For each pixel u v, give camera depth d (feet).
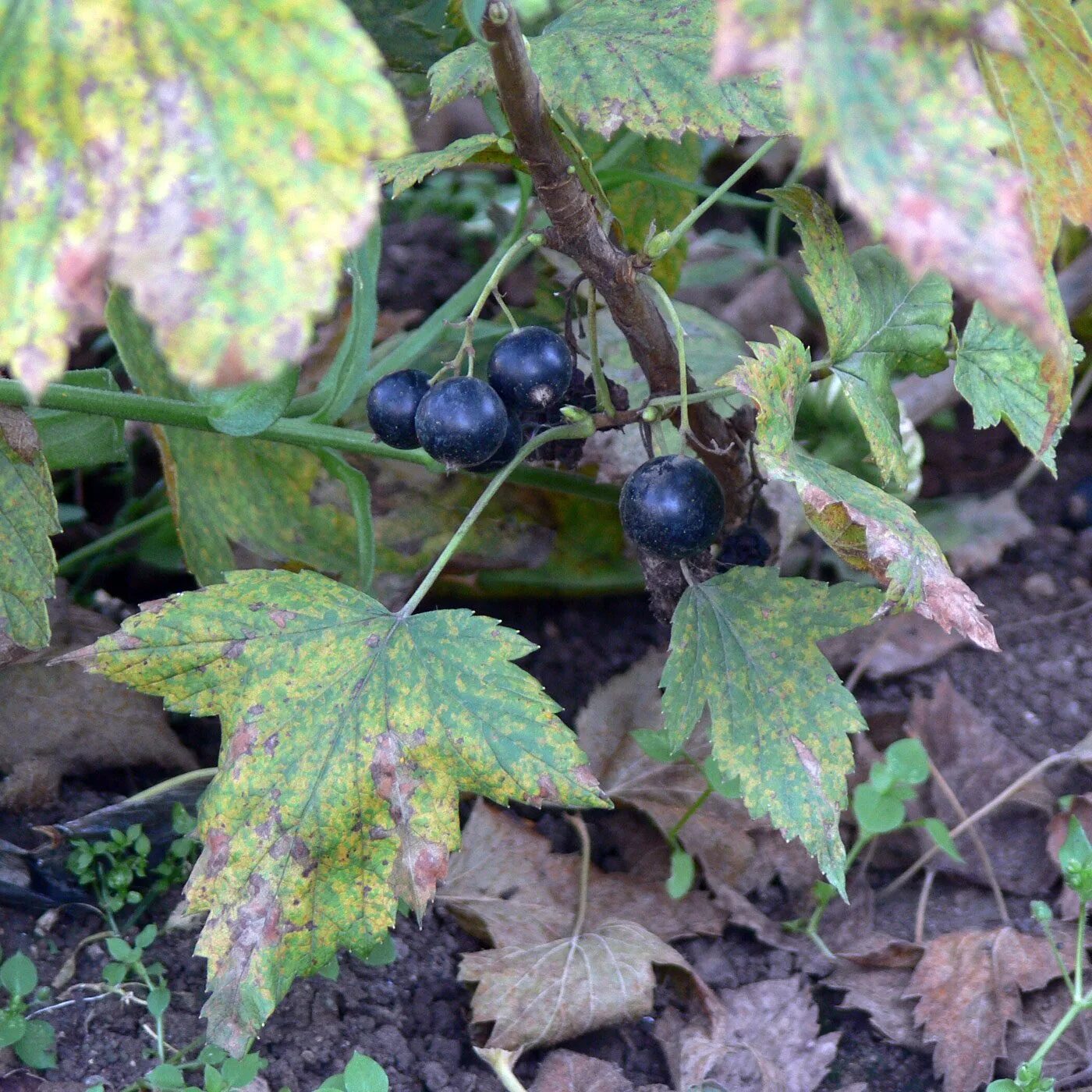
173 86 0.47
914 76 0.44
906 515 0.68
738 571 0.75
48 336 0.47
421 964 0.81
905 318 0.75
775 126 0.69
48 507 0.78
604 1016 0.77
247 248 0.46
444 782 0.69
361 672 0.69
